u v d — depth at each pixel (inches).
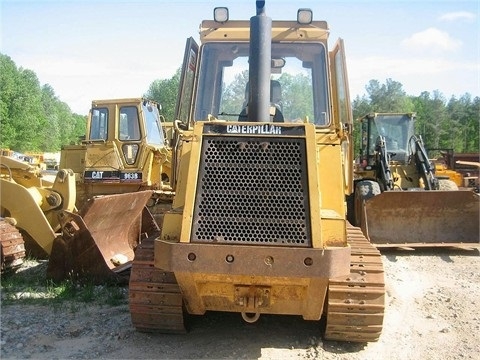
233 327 208.1
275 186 157.9
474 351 192.5
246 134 160.7
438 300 260.4
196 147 160.9
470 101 3191.4
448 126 2999.5
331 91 210.1
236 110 215.2
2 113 2156.7
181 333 198.1
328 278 150.5
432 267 341.7
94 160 420.8
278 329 206.7
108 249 285.7
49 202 323.3
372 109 2775.6
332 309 180.4
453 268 339.6
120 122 422.6
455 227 396.2
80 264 260.7
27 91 2320.4
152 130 441.1
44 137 2600.9
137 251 197.0
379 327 181.9
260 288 165.5
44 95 3159.5
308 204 156.4
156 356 178.4
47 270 265.3
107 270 257.6
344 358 181.8
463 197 380.5
